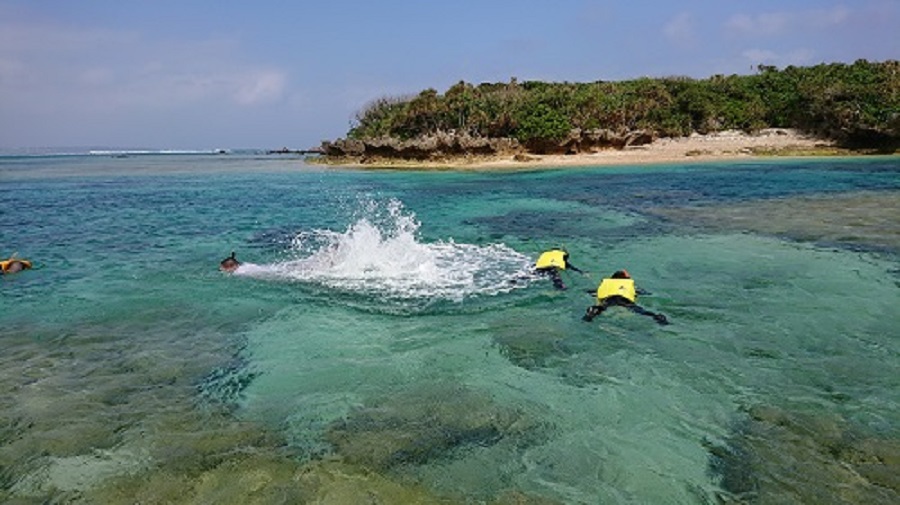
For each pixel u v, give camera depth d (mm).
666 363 7527
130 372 7477
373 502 4875
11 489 5078
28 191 32969
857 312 9242
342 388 6996
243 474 5273
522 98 56312
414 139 54906
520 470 5316
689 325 8859
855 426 5875
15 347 8336
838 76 54469
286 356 7965
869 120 45594
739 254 13367
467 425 6102
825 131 50531
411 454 5574
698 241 15039
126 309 10039
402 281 11500
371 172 45500
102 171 55500
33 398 6754
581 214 20453
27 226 19328
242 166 62094
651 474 5215
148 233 17781
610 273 11977
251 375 7371
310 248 15188
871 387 6723
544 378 7180
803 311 9352
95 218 21203
